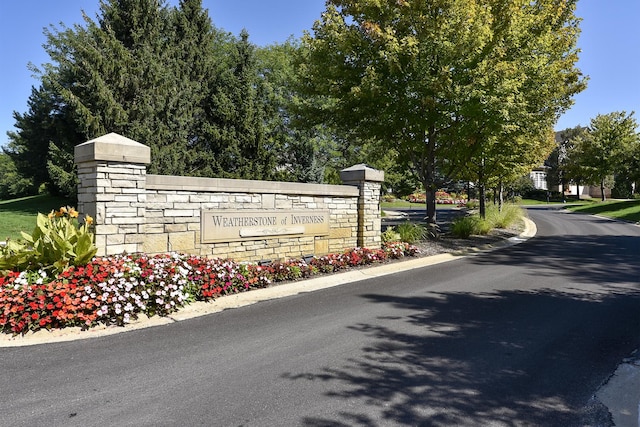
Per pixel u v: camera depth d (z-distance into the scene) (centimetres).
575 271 900
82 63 1862
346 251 970
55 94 2200
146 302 546
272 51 2512
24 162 2677
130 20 1989
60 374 371
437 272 886
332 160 2595
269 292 685
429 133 1344
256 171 2142
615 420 303
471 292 698
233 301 629
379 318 547
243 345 446
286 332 489
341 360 407
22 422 291
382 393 340
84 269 540
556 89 1422
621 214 2659
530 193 5300
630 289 725
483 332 493
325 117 1420
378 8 1172
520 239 1565
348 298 654
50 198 2761
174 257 647
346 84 1252
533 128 1399
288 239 877
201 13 2356
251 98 2186
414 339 467
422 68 1119
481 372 382
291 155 2486
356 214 1036
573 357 418
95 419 297
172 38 2248
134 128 1803
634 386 356
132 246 646
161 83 1952
